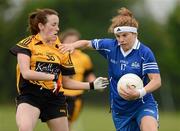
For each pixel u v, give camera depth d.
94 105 116.31
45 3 137.12
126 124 23.30
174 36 130.38
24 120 21.67
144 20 135.50
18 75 22.55
